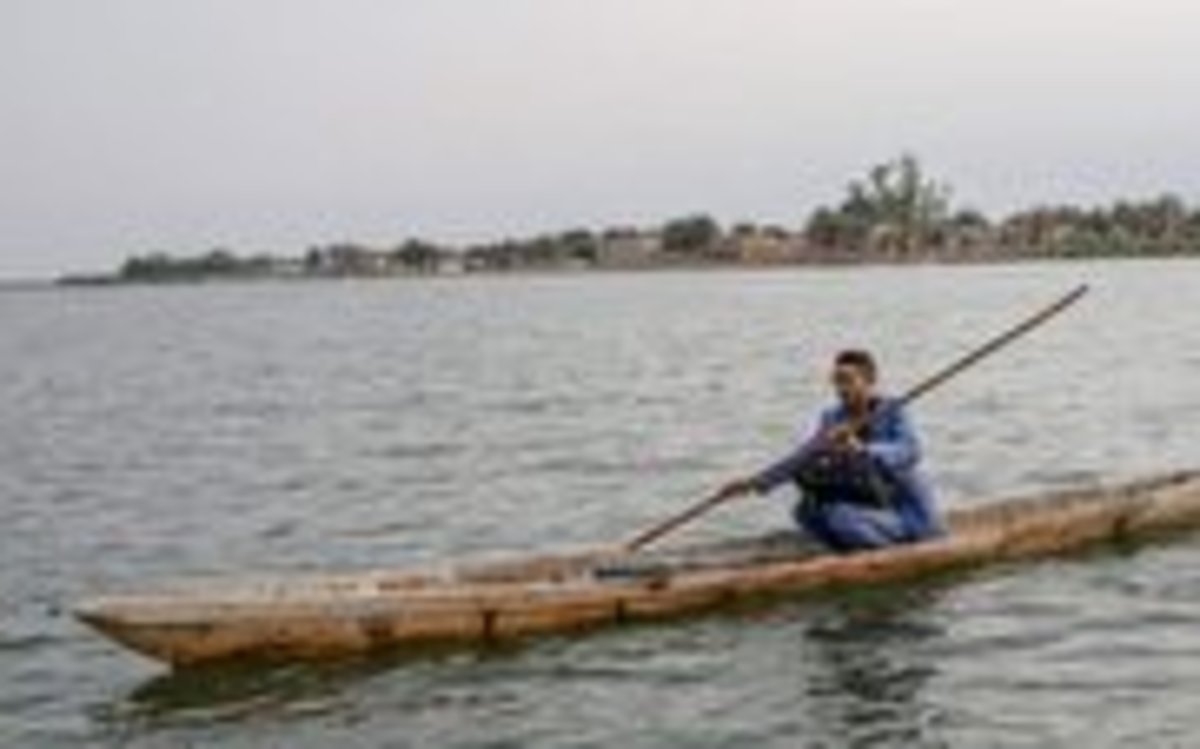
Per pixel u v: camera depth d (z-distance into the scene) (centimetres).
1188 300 8738
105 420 3881
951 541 1692
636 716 1287
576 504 2342
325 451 3081
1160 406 3338
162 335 9450
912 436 1697
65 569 1945
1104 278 13600
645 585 1545
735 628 1520
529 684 1373
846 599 1606
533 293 16412
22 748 1270
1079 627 1492
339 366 5672
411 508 2342
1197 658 1380
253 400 4325
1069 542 1778
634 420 3462
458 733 1261
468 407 3894
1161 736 1189
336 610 1438
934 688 1333
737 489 1691
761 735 1235
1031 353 4978
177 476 2769
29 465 2994
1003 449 2792
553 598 1510
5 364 6556
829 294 12150
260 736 1276
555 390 4297
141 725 1310
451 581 1574
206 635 1408
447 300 14988
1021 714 1258
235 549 2059
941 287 12675
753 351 5731
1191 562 1722
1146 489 1898
